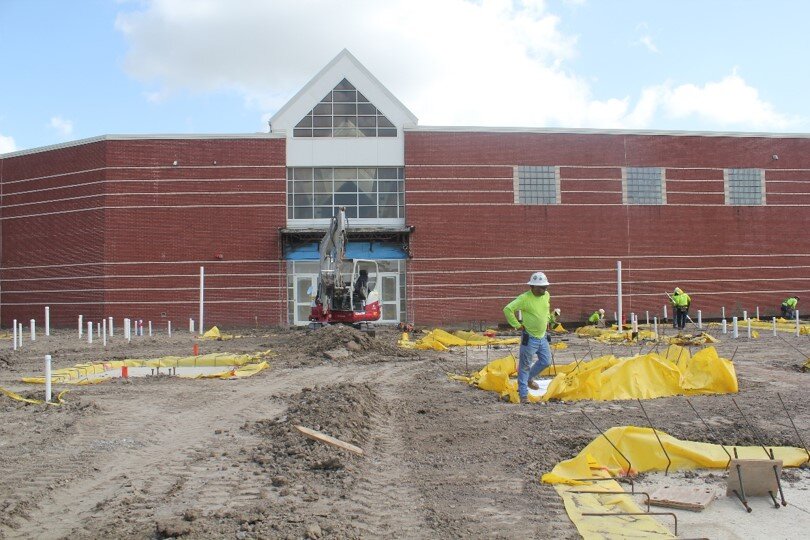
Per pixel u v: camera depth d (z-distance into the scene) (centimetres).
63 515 626
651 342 2381
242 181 3569
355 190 3634
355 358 1961
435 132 3644
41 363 1917
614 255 3703
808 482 698
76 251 3603
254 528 576
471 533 572
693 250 3775
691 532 568
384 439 920
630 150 3744
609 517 596
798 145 3903
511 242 3644
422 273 3597
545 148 3688
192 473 750
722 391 1254
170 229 3541
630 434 777
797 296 3859
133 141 3556
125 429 981
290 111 3638
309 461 774
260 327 3519
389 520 607
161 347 2411
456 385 1426
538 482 706
